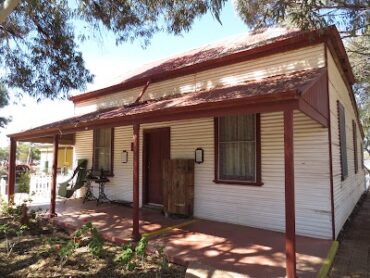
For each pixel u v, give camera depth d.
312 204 6.39
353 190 10.27
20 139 10.92
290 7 6.00
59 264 4.95
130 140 10.52
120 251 5.67
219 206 7.84
